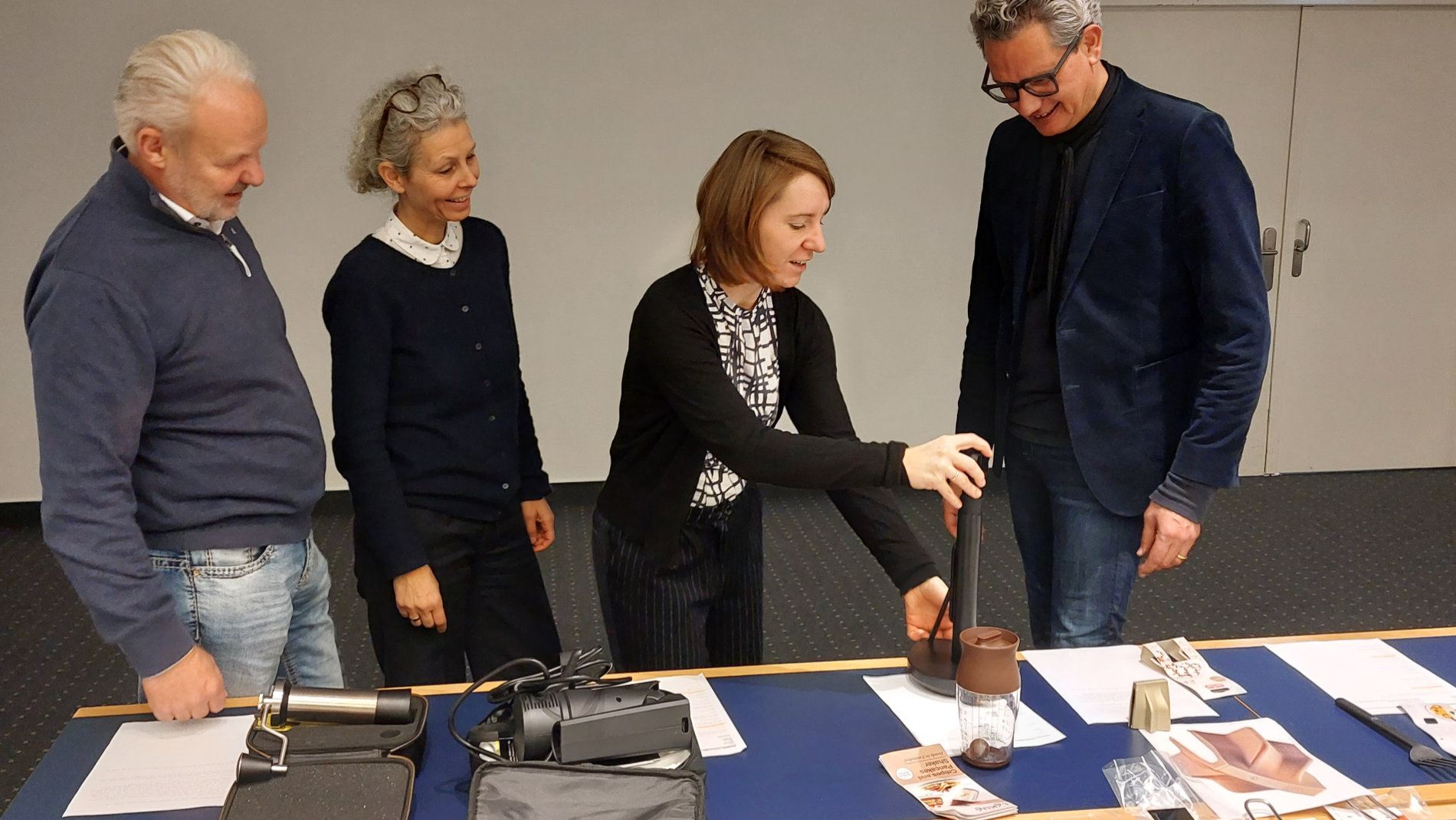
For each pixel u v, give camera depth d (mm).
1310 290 4840
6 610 3635
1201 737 1434
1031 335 2012
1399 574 3844
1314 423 5000
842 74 4539
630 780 1263
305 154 4355
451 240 1973
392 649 2006
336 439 1922
